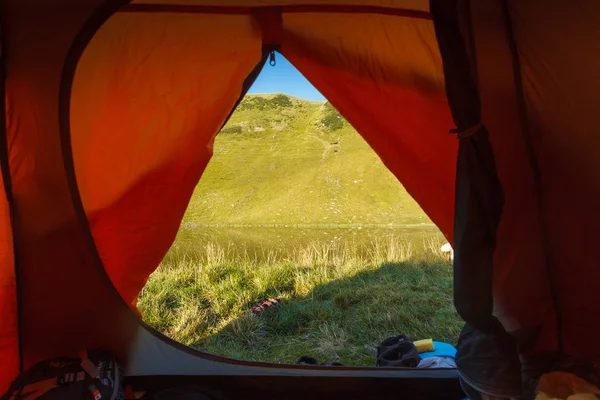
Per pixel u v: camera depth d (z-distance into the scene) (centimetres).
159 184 230
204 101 227
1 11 204
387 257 690
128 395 232
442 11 180
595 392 197
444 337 371
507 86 206
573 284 218
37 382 200
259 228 1457
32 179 216
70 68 209
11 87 208
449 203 234
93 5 205
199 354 246
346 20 220
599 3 189
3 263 217
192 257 786
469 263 176
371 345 356
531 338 218
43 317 229
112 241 231
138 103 223
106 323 235
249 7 216
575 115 205
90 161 222
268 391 245
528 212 216
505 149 210
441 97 224
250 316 412
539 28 199
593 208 210
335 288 502
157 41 219
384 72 226
